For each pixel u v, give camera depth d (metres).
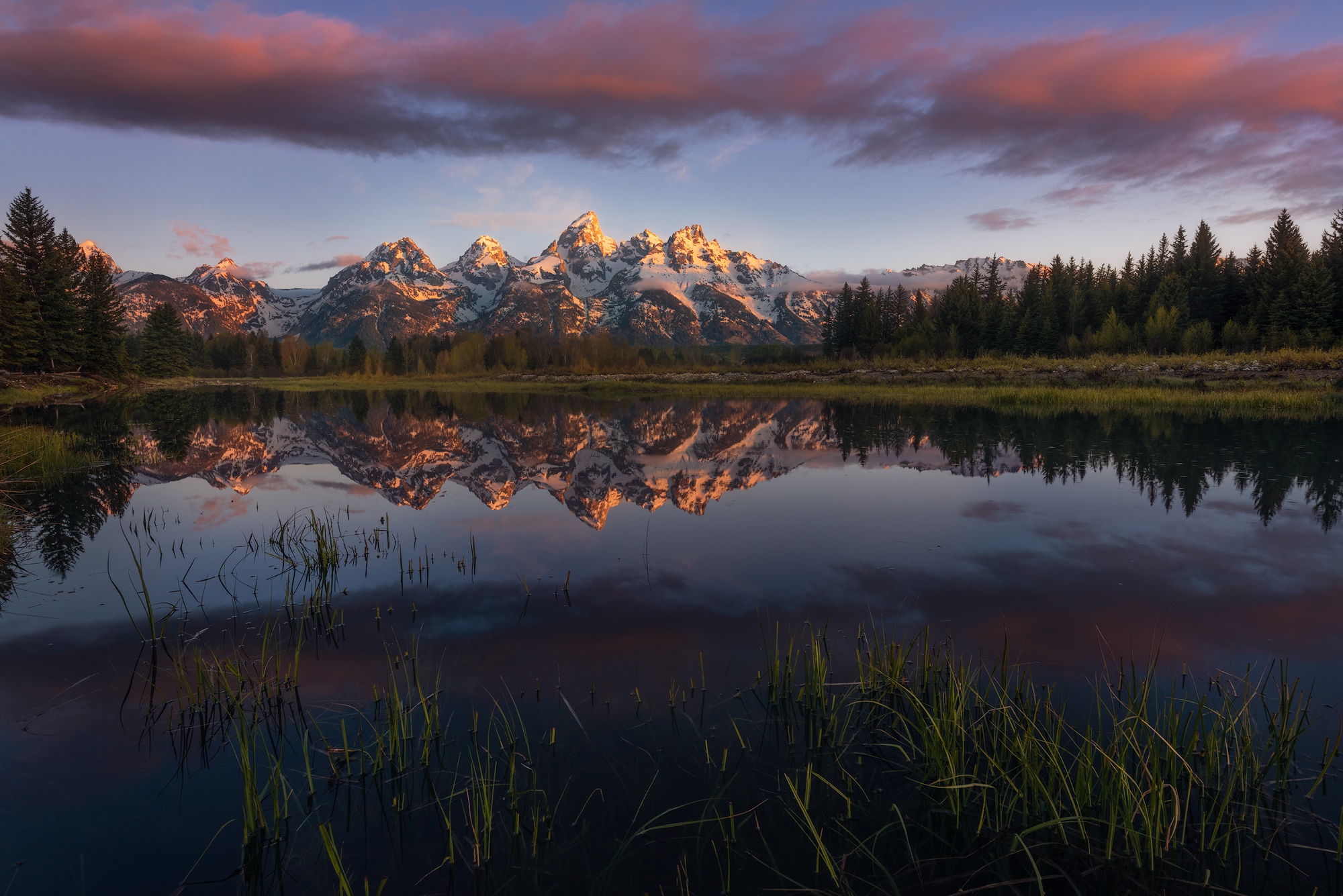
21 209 51.09
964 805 3.77
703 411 33.78
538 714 4.77
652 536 9.48
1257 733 4.20
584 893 3.23
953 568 7.75
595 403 41.31
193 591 7.40
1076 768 3.94
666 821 3.72
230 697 5.00
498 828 3.69
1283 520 9.59
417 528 10.21
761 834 3.62
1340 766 4.00
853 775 4.09
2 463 12.88
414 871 3.42
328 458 18.94
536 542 9.29
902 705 4.81
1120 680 4.99
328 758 4.32
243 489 13.89
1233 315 59.25
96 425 27.08
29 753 4.40
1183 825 3.60
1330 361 32.66
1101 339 56.91
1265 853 3.41
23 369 46.06
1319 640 5.63
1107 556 8.09
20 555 8.84
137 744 4.52
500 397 52.09
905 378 49.56
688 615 6.47
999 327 68.44
